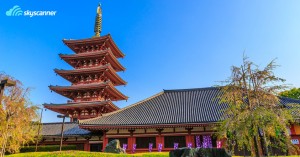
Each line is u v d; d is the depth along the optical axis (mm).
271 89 19562
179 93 45812
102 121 36469
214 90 44688
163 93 46562
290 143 20141
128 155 23016
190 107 39250
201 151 14523
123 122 35719
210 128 34625
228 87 20547
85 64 61719
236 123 19078
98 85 54875
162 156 22953
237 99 20078
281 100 35312
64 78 61344
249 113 18547
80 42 62938
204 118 34312
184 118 35250
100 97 56719
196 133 35062
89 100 55938
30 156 23891
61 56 60719
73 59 61656
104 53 58750
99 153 23391
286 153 27562
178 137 35469
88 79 59344
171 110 38938
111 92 58812
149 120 35719
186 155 14289
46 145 41562
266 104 19125
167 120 35188
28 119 30562
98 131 39406
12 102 29188
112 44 64312
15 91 30281
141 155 23125
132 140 36312
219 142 32250
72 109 54625
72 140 41656
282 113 19000
